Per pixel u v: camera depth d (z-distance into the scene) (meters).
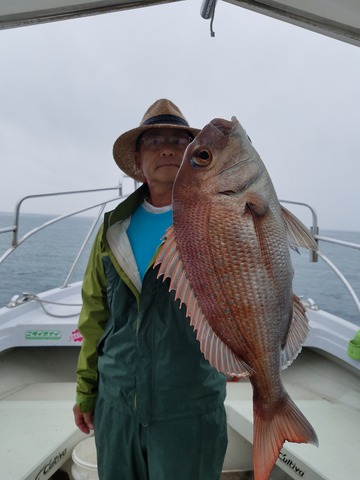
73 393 1.68
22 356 1.93
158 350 0.80
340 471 1.06
